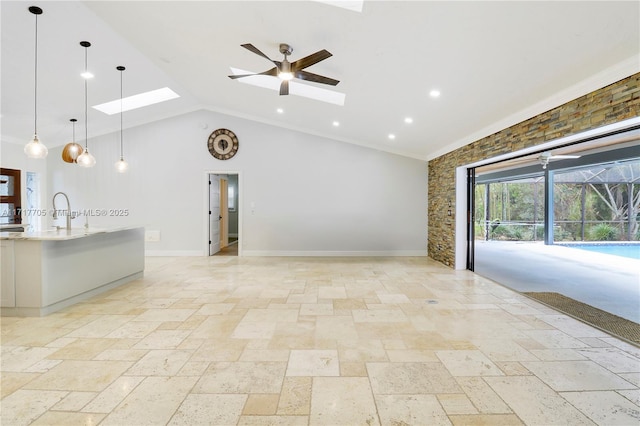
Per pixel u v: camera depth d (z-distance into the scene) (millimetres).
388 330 3113
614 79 2637
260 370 2365
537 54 2648
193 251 7359
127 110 6422
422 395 2061
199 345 2773
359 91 4375
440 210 6633
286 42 3361
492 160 4910
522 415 1859
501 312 3619
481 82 3369
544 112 3555
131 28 3598
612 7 1988
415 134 5875
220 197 8188
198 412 1887
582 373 2316
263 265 6328
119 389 2115
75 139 7180
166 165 7285
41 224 7113
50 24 3553
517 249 8773
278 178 7336
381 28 2795
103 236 4391
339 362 2486
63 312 3592
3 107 5301
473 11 2305
